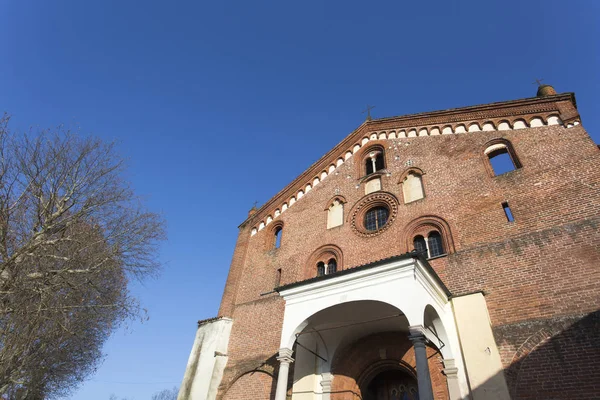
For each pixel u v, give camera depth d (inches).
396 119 816.9
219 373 714.8
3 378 546.6
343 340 580.7
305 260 752.3
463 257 546.3
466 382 445.1
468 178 627.2
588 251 448.1
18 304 527.8
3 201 525.3
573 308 423.5
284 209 908.0
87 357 928.3
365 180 780.0
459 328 483.2
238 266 883.4
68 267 574.2
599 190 482.3
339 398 541.3
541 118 616.1
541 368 409.7
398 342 535.2
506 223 537.3
